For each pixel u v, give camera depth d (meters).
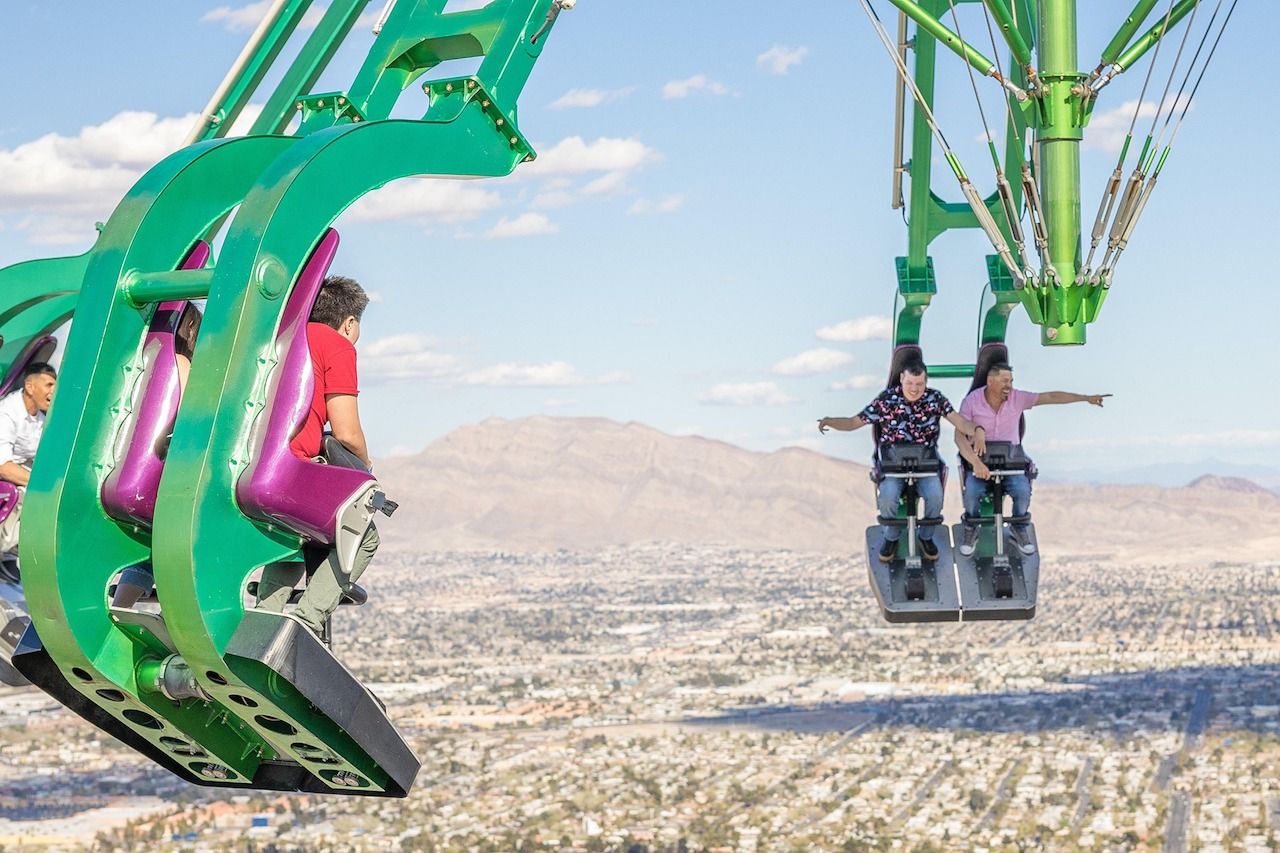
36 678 5.92
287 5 8.73
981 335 13.34
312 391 5.57
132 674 5.76
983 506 13.09
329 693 5.49
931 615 12.89
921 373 12.84
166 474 5.36
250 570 5.50
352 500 5.55
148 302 5.77
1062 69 9.29
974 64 9.43
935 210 13.38
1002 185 9.24
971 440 12.83
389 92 6.99
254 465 5.44
